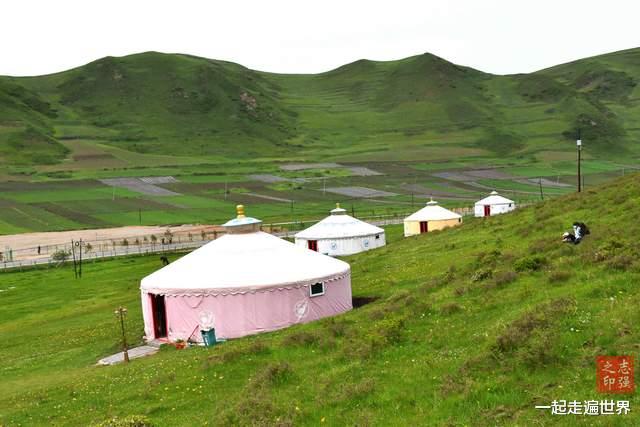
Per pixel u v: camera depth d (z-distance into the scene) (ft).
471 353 46.29
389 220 315.17
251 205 426.10
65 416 55.77
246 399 47.09
